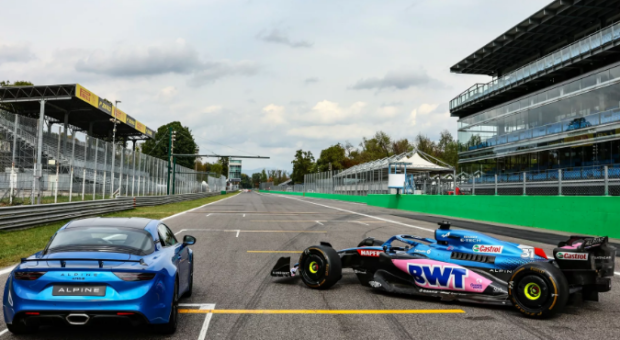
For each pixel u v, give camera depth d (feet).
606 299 22.09
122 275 14.29
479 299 19.76
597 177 79.61
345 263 24.79
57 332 15.83
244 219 73.92
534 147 103.24
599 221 51.75
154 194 146.51
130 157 116.26
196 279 25.64
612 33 84.28
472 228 60.08
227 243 42.34
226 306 19.81
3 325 16.43
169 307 15.31
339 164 343.46
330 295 22.24
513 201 67.26
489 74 145.48
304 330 16.34
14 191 70.38
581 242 20.07
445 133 316.81
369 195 139.64
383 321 17.71
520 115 109.50
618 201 49.65
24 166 73.26
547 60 102.37
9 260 30.73
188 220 70.49
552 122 97.81
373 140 335.67
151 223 18.83
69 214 61.11
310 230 55.77
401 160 133.18
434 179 121.49
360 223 67.46
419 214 91.61
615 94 81.00
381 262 23.00
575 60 93.30
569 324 17.62
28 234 45.14
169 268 16.05
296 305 20.17
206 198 210.79
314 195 258.16
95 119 164.14
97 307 13.96
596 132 84.84
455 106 142.51
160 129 314.14
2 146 71.10
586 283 18.62
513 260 20.03
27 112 147.54
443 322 17.67
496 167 120.47
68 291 14.06
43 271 14.16
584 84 88.63
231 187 515.91
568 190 85.97
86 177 90.48
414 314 18.86
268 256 34.45
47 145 94.99
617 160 81.05
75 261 14.87
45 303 13.89
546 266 18.21
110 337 15.34
